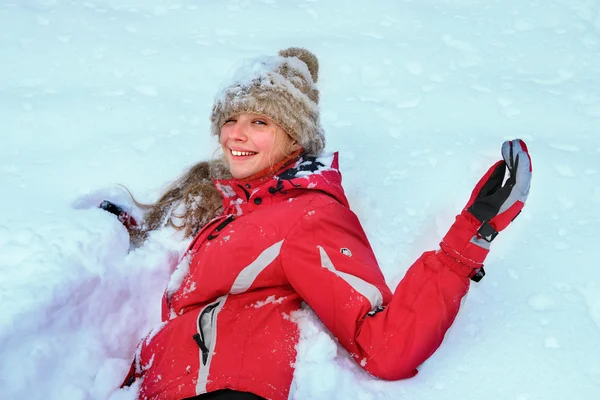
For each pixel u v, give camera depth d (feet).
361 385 4.99
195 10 11.82
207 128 8.61
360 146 8.14
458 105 8.96
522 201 4.58
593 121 8.51
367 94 9.32
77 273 5.85
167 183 7.40
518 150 4.61
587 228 6.57
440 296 4.73
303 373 5.00
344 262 5.10
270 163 5.89
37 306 5.41
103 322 5.99
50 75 9.80
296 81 5.89
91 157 7.93
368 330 4.87
